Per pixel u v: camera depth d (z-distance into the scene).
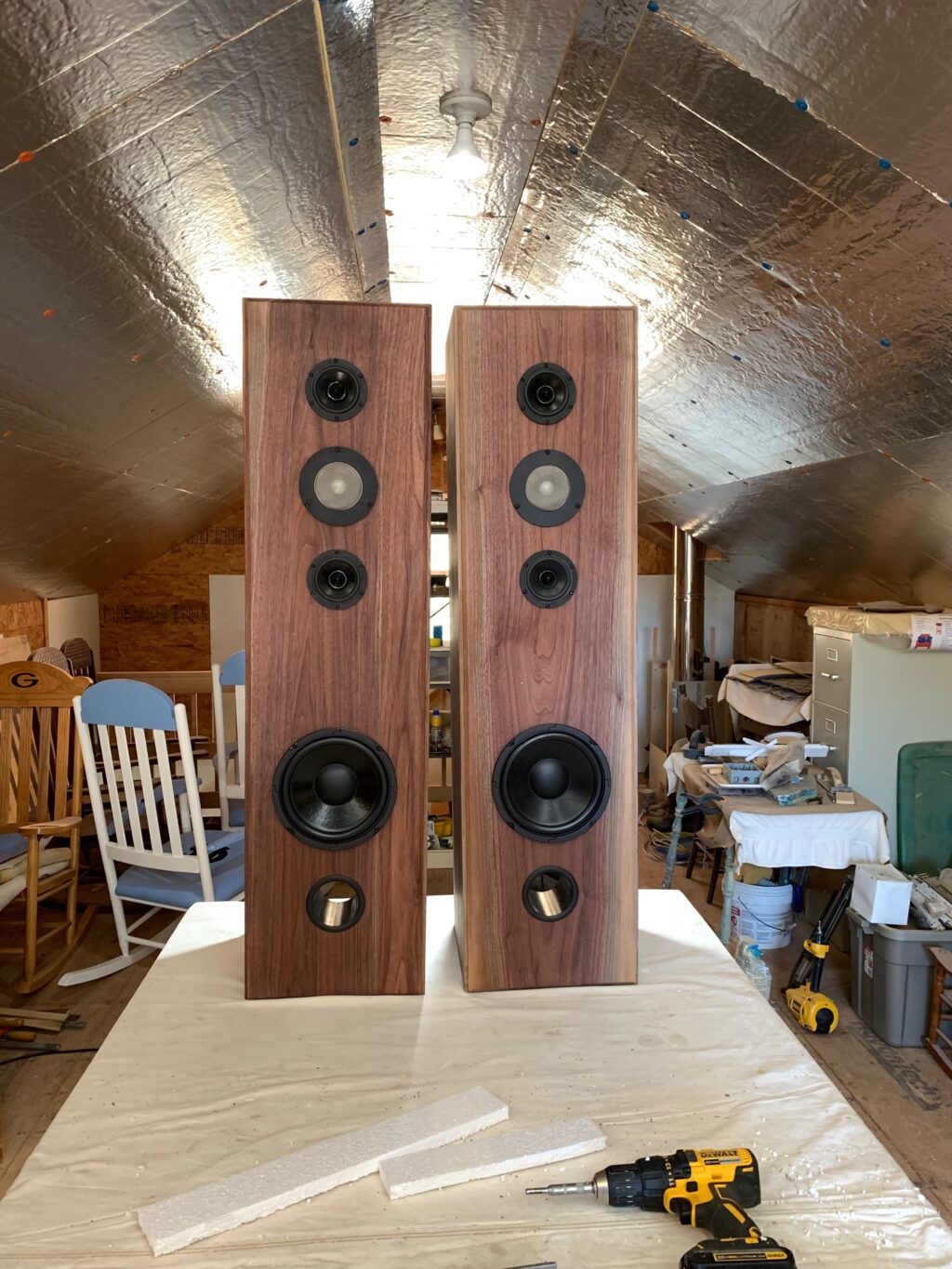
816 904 3.49
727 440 3.05
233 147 1.66
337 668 1.53
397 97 1.83
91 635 5.62
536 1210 1.03
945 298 1.62
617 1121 1.19
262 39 1.38
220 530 5.89
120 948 3.12
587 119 1.79
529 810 1.56
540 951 1.58
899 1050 2.62
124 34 1.21
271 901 1.53
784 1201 1.05
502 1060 1.35
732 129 1.55
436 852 3.52
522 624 1.55
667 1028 1.44
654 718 6.00
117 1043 1.39
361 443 1.52
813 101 1.37
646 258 2.20
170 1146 1.14
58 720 3.26
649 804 5.11
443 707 4.05
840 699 3.34
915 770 3.20
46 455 2.76
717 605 6.17
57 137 1.36
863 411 2.22
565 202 2.19
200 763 3.89
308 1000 1.53
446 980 1.61
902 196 1.44
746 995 1.56
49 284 1.78
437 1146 1.13
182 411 3.11
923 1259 0.97
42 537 3.65
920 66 1.18
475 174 1.97
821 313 1.92
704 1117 1.20
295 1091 1.26
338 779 1.54
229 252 2.09
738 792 3.04
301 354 1.51
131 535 4.67
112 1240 0.99
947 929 2.62
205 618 5.93
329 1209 1.04
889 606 3.40
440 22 1.53
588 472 1.55
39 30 1.14
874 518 2.89
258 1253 0.97
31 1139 2.11
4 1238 0.99
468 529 1.53
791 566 4.35
